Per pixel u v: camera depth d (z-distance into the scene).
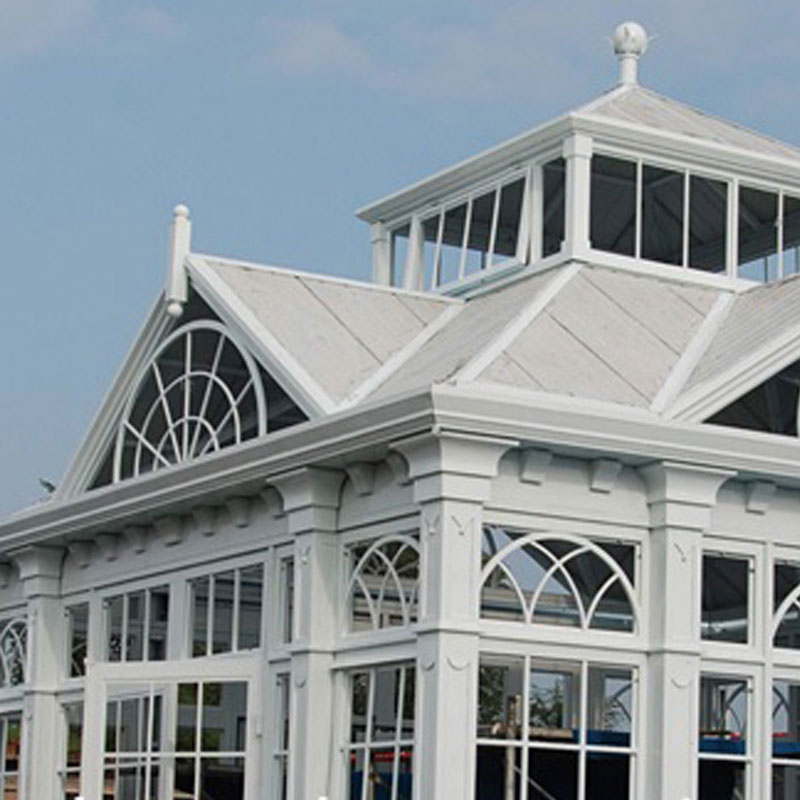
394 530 25.00
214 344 28.78
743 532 25.48
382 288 29.52
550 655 24.30
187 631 28.94
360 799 25.20
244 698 27.50
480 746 23.88
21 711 32.69
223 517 28.34
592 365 25.98
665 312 28.06
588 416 24.05
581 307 27.50
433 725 23.45
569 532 24.52
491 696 23.95
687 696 24.61
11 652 33.59
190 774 28.00
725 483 25.34
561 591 24.50
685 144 29.98
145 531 30.06
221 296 28.30
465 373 25.03
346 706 25.66
